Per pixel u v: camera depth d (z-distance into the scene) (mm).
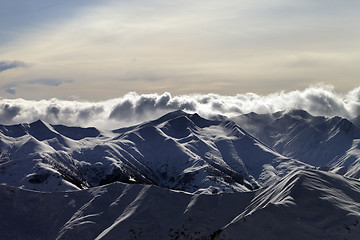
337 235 179500
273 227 183500
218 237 186625
